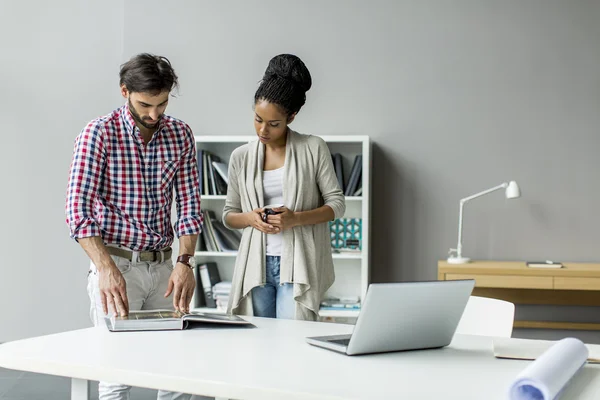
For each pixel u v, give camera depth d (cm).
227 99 481
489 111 459
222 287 444
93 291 238
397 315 168
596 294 442
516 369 158
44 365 161
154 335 193
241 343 183
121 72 227
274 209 257
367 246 432
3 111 509
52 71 508
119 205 238
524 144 457
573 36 454
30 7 509
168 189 248
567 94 454
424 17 465
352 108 470
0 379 426
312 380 144
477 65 461
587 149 452
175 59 486
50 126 508
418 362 163
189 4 486
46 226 508
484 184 459
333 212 271
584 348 149
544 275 409
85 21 506
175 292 231
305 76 259
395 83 467
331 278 281
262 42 479
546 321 453
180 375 148
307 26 475
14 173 509
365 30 470
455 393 136
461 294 177
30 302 508
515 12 459
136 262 239
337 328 209
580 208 452
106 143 233
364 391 136
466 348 183
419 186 464
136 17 490
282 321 222
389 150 467
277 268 266
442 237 463
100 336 190
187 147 251
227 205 282
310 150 271
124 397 221
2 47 510
